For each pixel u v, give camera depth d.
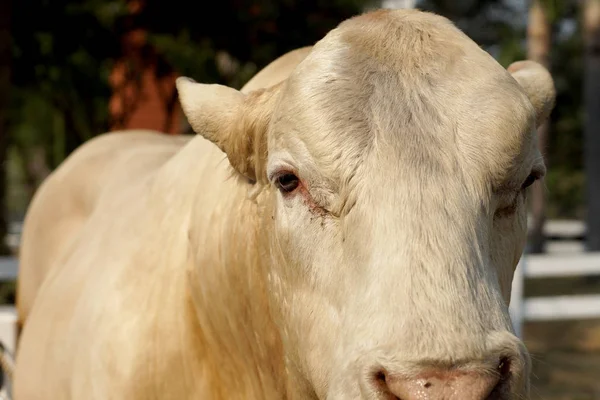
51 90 17.48
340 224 2.62
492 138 2.58
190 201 3.76
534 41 17.59
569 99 31.64
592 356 11.00
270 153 2.88
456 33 2.86
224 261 3.36
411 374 2.24
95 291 3.99
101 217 4.66
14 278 7.33
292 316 2.85
